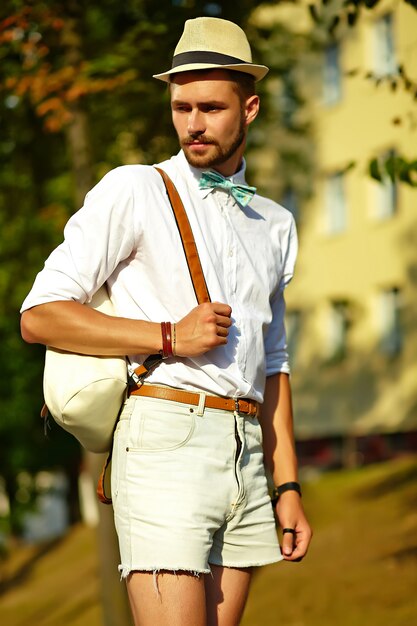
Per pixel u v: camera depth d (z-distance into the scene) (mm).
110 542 8273
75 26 8602
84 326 3037
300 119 25031
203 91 3189
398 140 22562
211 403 3105
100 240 3080
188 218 3205
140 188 3133
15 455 20969
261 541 3248
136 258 3166
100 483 3252
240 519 3170
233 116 3236
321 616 9430
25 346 20156
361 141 23766
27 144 10320
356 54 23703
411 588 9625
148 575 3008
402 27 21844
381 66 22969
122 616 8266
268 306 3371
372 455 24453
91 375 3041
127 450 3078
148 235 3123
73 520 22547
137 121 9648
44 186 11305
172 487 3018
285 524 3443
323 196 25141
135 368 3117
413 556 10664
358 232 24344
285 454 3543
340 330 25359
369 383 24203
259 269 3354
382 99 23016
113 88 8234
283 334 3629
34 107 9469
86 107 8891
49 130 8258
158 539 2984
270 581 10844
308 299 25938
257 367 3266
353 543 11852
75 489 22562
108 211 3088
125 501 3070
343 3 6547
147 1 8680
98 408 3068
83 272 3076
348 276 24641
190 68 3162
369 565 10680
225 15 8383
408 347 23078
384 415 23797
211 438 3086
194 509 3012
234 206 3354
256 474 3238
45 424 3277
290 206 26219
